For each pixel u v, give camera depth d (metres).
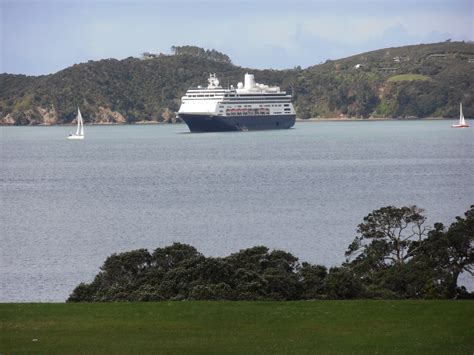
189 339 97.62
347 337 98.12
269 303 113.12
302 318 105.75
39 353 92.56
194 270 155.62
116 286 159.00
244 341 96.75
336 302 113.12
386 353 92.25
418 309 108.75
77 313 108.81
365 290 152.88
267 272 158.12
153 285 157.00
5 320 105.62
